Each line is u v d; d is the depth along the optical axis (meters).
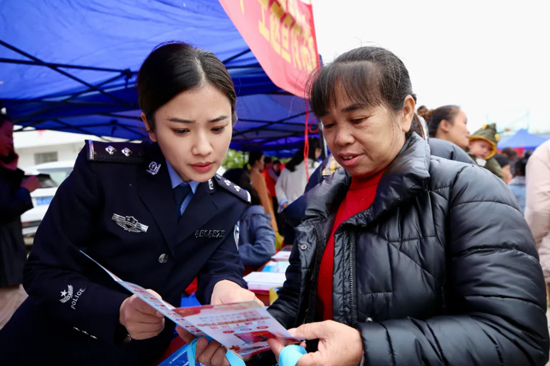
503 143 9.18
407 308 0.76
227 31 2.23
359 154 0.83
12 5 1.82
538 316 0.66
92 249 1.02
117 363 1.08
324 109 0.82
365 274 0.81
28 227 6.57
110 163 0.99
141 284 1.03
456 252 0.75
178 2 1.87
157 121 0.86
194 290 1.92
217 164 0.90
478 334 0.65
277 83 1.83
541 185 2.16
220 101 0.84
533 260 0.71
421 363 0.65
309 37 2.46
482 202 0.75
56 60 2.48
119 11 1.95
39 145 15.88
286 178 4.61
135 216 0.99
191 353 0.79
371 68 0.79
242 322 0.65
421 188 0.78
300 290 0.94
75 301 0.90
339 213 1.01
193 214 1.06
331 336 0.69
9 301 2.60
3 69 2.53
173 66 0.80
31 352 1.06
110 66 2.66
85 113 3.32
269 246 2.29
